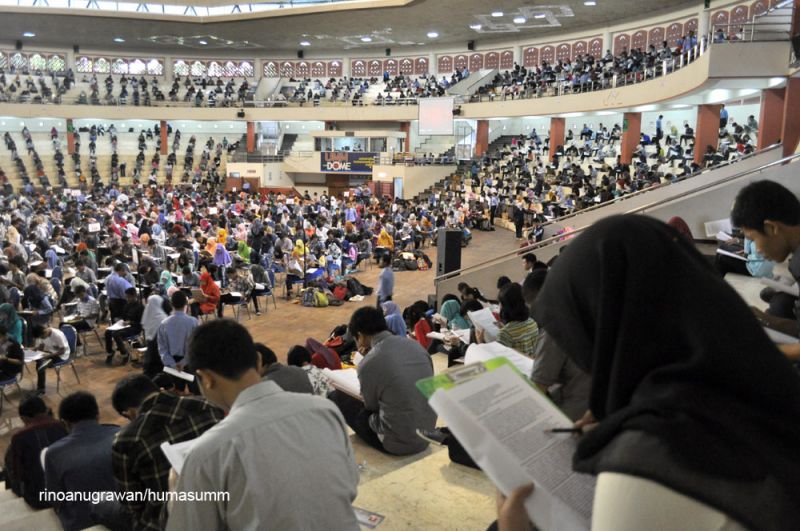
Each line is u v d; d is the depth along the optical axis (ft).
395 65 125.90
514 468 2.96
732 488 2.15
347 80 124.16
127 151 125.59
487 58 116.47
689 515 2.16
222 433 6.10
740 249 21.21
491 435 3.07
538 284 11.87
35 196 92.94
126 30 110.01
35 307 35.76
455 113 105.40
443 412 3.17
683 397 2.33
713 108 66.64
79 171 115.75
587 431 2.87
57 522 13.60
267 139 128.26
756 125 71.67
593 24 99.35
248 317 43.57
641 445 2.30
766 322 7.47
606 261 2.61
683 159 71.36
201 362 6.48
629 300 2.51
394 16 95.14
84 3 105.40
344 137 118.73
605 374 2.59
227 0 102.53
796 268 6.17
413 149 118.62
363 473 12.16
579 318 2.72
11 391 29.07
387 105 113.50
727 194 31.45
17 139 119.14
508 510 2.85
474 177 101.60
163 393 9.34
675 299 2.48
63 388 29.66
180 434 8.97
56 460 11.87
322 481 6.23
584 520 2.82
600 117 102.32
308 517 6.05
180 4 103.09
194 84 130.00
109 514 11.12
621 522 2.24
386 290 40.86
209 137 132.16
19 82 118.62
